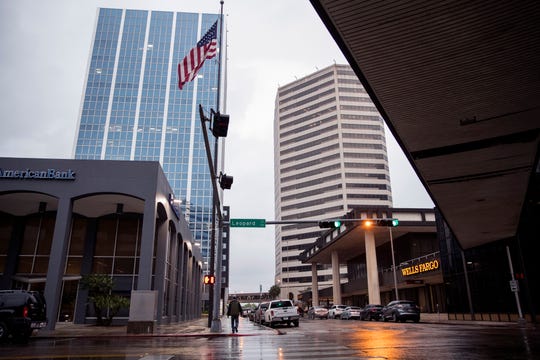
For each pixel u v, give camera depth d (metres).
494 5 7.40
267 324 30.12
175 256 33.81
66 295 28.84
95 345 13.91
